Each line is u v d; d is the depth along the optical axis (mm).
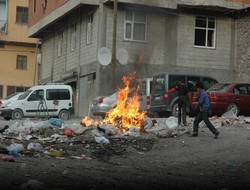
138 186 9125
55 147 14086
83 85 31672
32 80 48156
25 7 47812
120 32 29641
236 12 31531
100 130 16266
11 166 10594
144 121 17156
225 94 22125
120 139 15523
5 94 47531
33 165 10984
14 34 47500
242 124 18688
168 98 22719
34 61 48281
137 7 29953
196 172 11586
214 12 31812
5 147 13055
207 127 16531
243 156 13242
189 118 21219
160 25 30625
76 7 30641
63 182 9000
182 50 31094
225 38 32031
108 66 29031
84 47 31812
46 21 37062
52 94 27797
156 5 29734
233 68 32156
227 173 11531
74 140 15117
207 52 31625
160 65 30500
